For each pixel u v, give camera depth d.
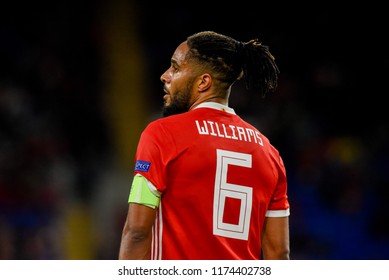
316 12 48.84
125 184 40.75
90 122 42.00
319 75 46.28
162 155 11.54
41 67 45.47
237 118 12.42
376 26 48.12
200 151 11.70
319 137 42.53
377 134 43.25
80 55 47.00
